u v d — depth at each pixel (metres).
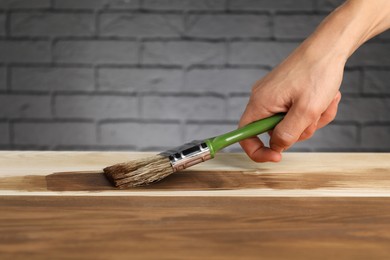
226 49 1.64
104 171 0.75
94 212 0.63
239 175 0.76
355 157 0.84
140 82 1.65
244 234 0.57
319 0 1.63
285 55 1.64
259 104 0.75
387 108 1.67
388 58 1.65
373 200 0.67
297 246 0.55
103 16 1.63
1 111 1.67
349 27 0.74
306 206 0.65
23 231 0.58
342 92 1.67
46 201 0.66
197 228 0.59
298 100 0.73
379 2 0.76
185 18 1.63
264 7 1.63
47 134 1.68
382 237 0.57
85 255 0.53
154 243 0.55
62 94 1.66
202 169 0.78
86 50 1.64
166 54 1.64
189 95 1.66
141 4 1.63
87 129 1.67
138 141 1.67
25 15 1.63
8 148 1.68
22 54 1.64
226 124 1.67
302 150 1.70
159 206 0.65
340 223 0.60
